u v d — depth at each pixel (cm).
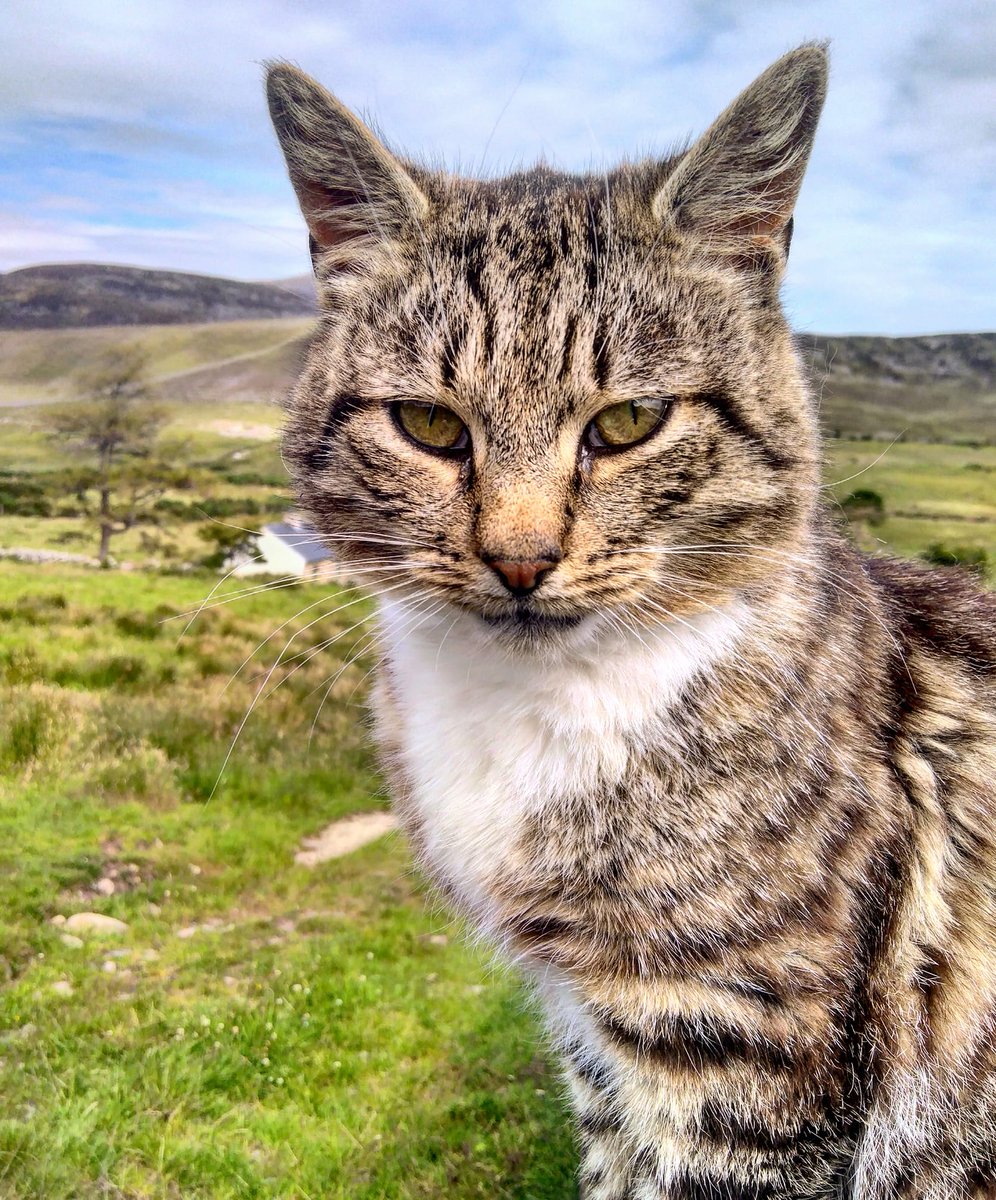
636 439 20
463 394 20
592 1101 26
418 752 23
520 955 23
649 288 21
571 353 20
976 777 22
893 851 21
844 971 20
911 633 24
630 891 20
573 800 21
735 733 20
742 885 20
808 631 21
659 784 20
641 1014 21
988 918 21
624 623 20
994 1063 21
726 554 21
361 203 23
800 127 22
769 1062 20
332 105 23
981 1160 22
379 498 21
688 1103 21
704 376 20
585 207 22
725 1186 21
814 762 20
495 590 20
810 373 24
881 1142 21
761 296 22
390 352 21
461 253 21
